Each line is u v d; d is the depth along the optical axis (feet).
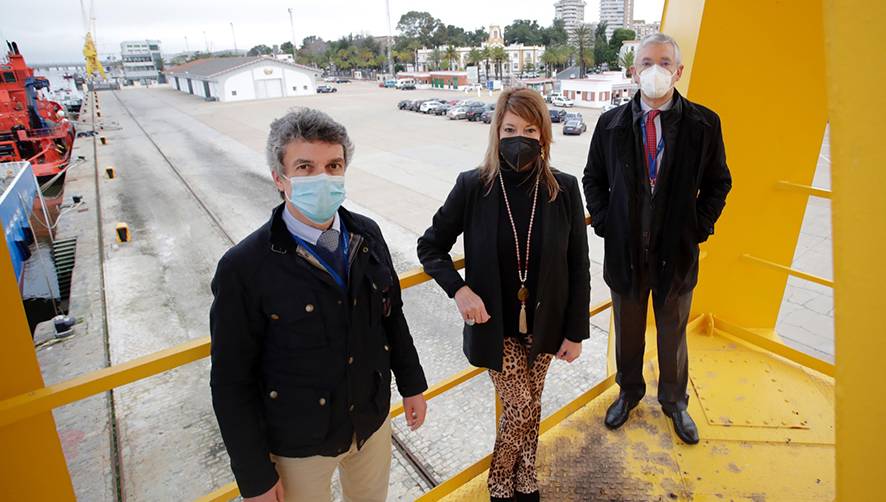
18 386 3.81
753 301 9.80
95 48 315.17
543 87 187.73
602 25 285.02
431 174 67.41
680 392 7.34
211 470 19.11
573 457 7.06
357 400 4.67
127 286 36.96
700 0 7.70
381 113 138.10
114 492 18.38
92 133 113.50
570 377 23.91
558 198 5.73
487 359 5.87
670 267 6.69
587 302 6.21
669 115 6.32
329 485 4.89
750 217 9.12
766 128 8.48
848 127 1.91
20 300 3.72
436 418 21.15
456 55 287.07
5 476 3.89
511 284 5.82
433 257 6.07
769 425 7.47
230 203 56.59
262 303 4.12
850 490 2.18
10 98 74.08
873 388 2.05
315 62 383.45
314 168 4.13
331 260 4.42
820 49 7.95
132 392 23.84
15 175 49.26
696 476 6.69
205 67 231.91
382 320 5.21
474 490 6.68
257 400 4.33
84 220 52.80
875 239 1.94
